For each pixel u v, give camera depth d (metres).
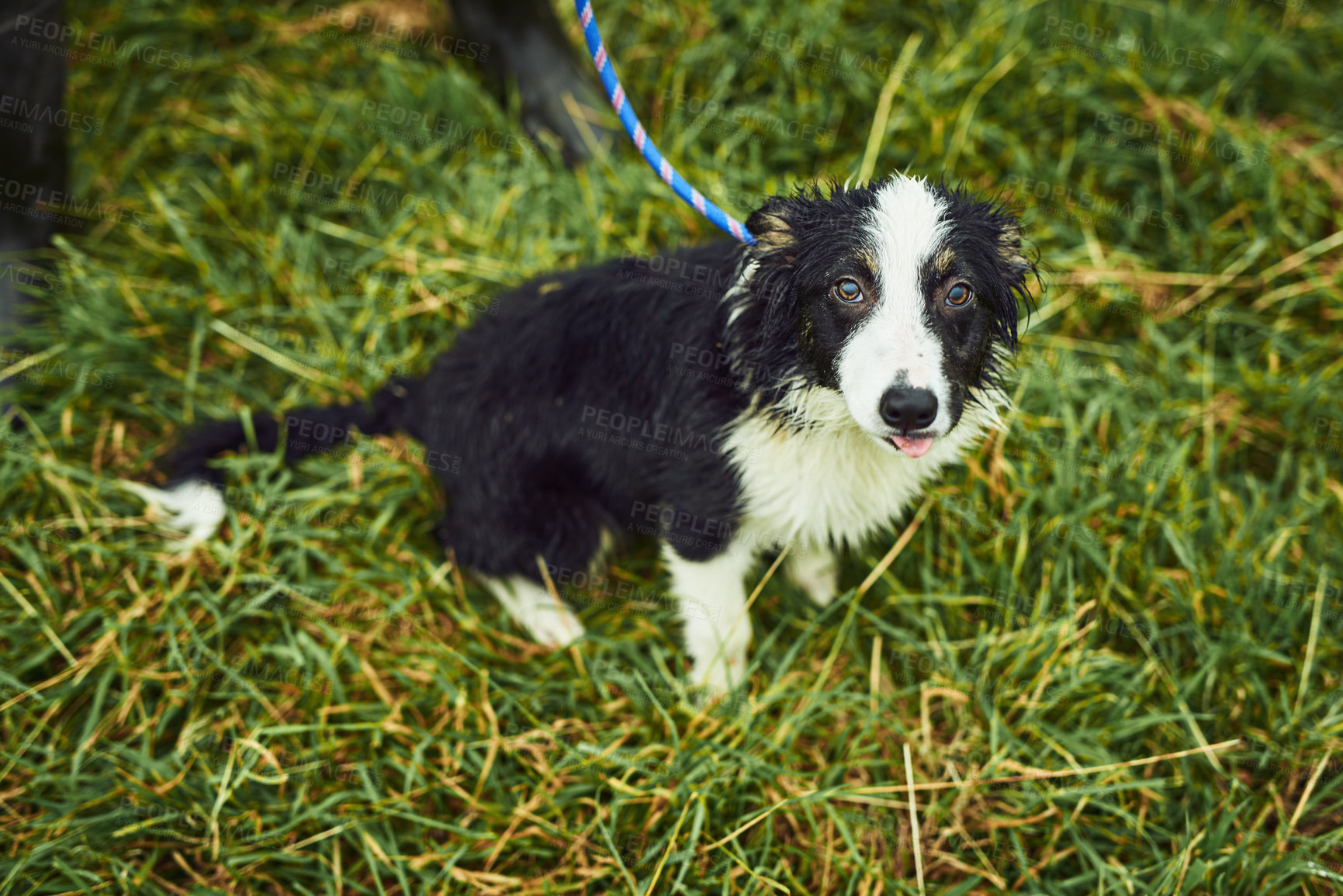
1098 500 1.11
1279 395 1.20
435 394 1.12
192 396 1.21
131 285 1.24
